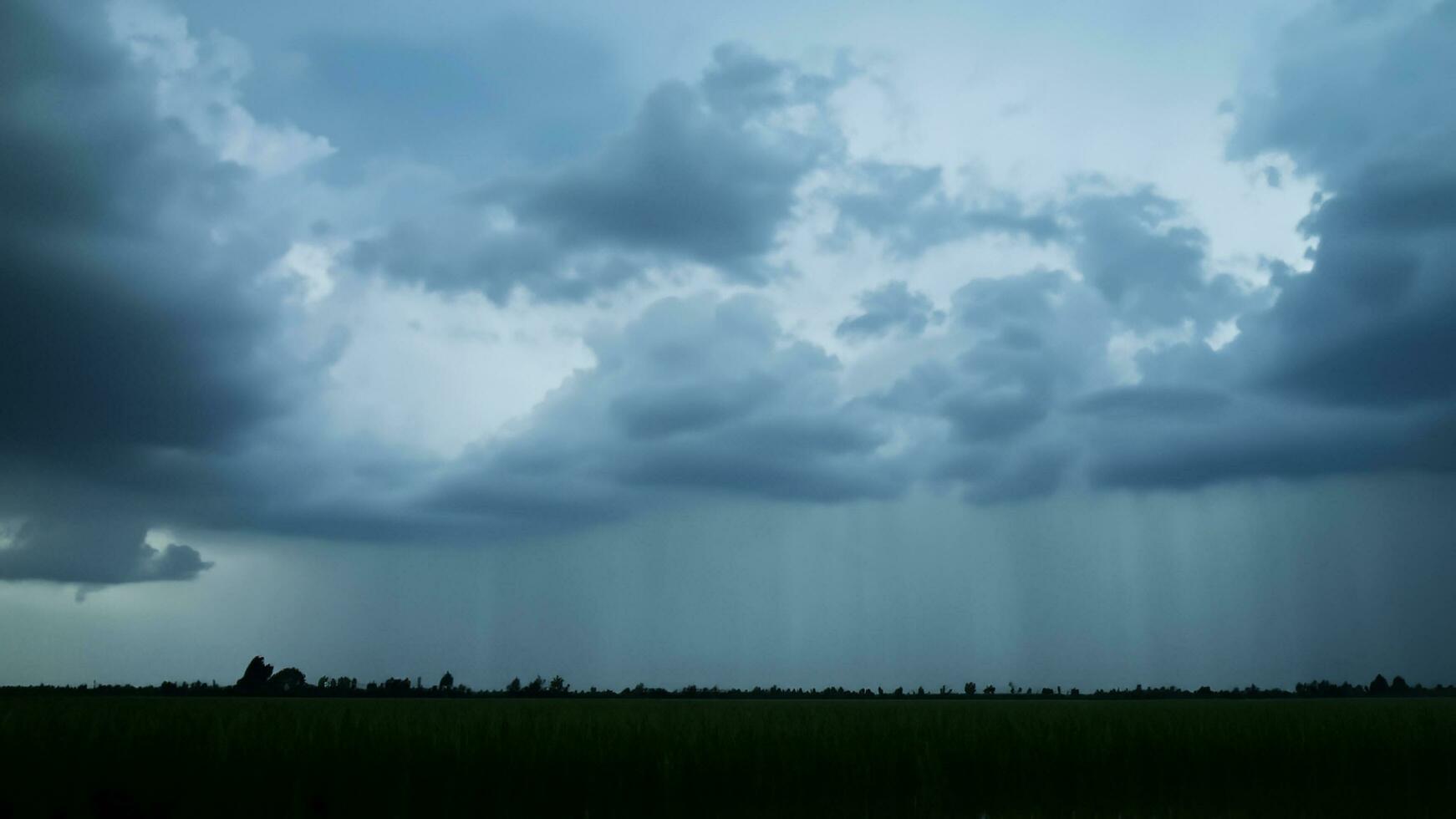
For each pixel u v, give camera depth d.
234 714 12.84
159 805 9.41
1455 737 13.82
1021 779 12.51
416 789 10.30
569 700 35.78
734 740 12.39
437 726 12.19
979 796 12.33
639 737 12.11
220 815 9.59
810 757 12.02
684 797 11.20
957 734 13.58
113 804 9.27
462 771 10.55
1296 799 12.98
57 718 10.71
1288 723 14.73
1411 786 13.40
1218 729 14.33
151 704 15.50
